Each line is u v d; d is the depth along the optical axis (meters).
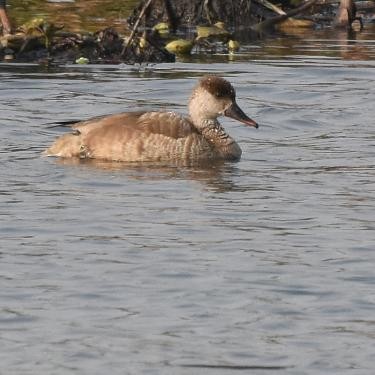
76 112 34.78
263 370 17.77
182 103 36.38
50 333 18.94
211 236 23.59
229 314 19.69
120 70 41.25
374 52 44.69
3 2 44.41
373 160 30.11
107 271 21.52
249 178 28.25
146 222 24.47
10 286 20.75
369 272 21.55
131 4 52.53
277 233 23.81
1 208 25.30
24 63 42.06
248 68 41.59
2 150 30.36
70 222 24.39
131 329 19.09
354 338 18.86
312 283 21.00
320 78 40.00
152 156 29.59
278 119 34.78
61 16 49.56
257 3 51.00
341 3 50.81
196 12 49.69
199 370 17.73
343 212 25.34
